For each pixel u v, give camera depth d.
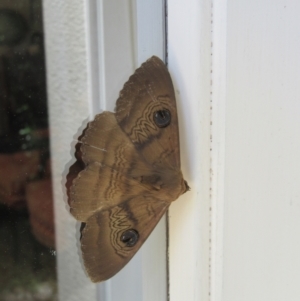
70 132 0.20
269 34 0.18
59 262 0.21
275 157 0.19
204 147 0.17
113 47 0.19
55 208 0.21
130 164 0.16
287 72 0.18
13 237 0.22
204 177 0.18
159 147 0.16
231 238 0.18
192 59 0.17
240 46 0.17
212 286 0.18
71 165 0.18
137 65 0.18
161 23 0.17
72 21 0.19
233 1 0.17
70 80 0.20
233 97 0.17
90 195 0.16
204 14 0.17
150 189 0.16
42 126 0.21
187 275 0.18
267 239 0.19
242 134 0.18
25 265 0.22
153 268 0.19
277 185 0.19
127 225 0.17
